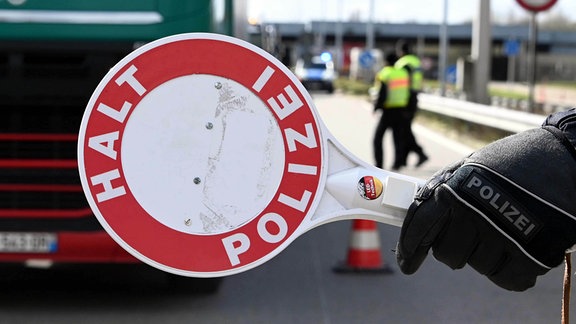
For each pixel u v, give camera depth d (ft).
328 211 8.48
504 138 8.11
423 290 31.48
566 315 8.91
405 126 68.13
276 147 8.35
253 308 28.63
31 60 25.57
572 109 8.15
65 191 25.54
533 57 90.22
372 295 30.68
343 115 144.05
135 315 27.66
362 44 457.27
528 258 7.78
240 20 31.83
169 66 8.24
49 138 25.44
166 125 8.25
